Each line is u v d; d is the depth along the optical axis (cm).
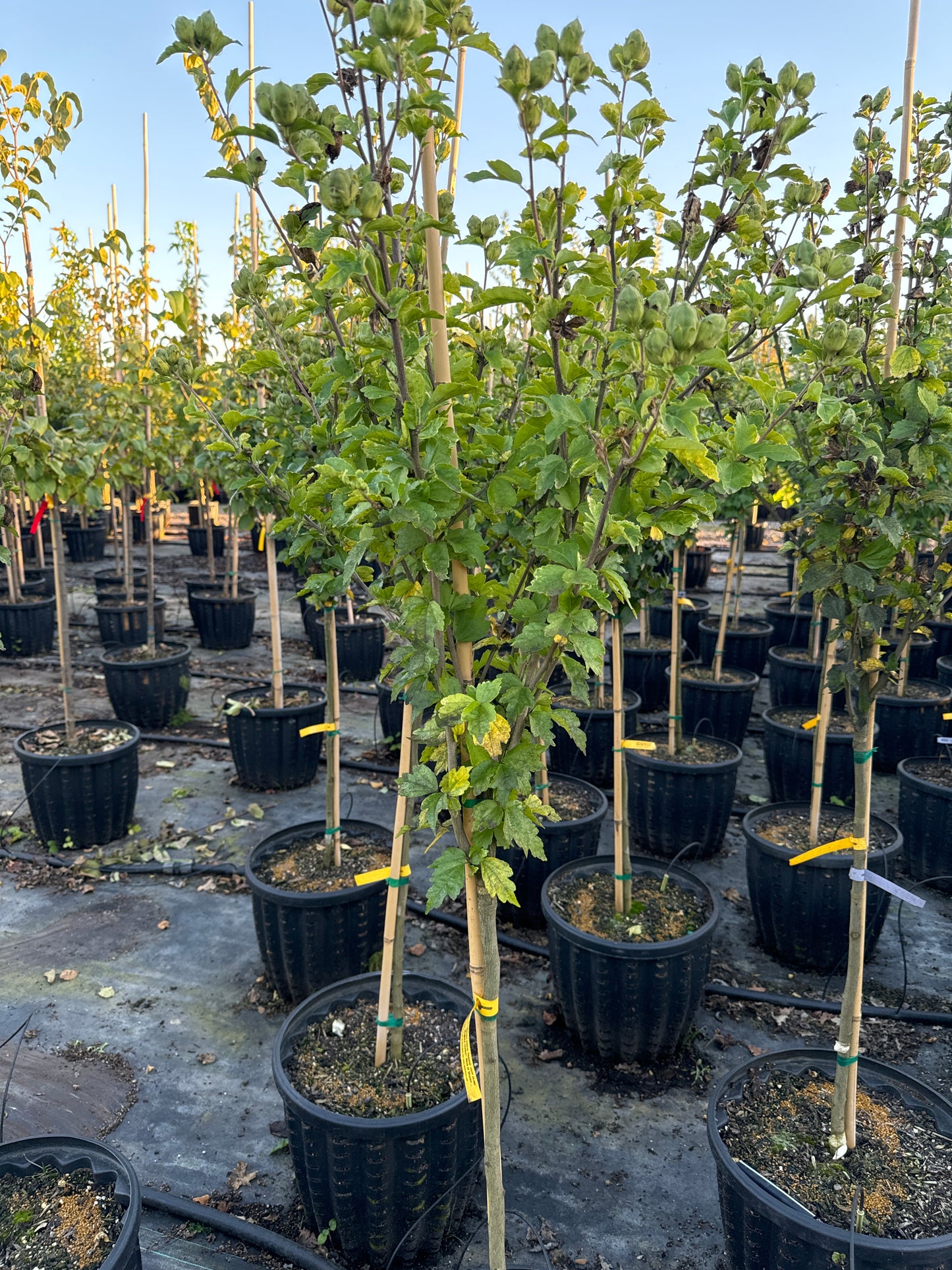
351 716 747
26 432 425
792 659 708
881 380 228
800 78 185
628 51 171
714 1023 361
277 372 353
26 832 513
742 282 208
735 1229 220
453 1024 280
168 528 1862
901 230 233
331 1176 233
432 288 150
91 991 373
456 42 139
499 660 162
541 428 155
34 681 828
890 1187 213
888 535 198
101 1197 204
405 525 147
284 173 165
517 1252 254
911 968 404
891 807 561
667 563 776
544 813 161
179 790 582
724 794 491
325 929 341
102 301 737
